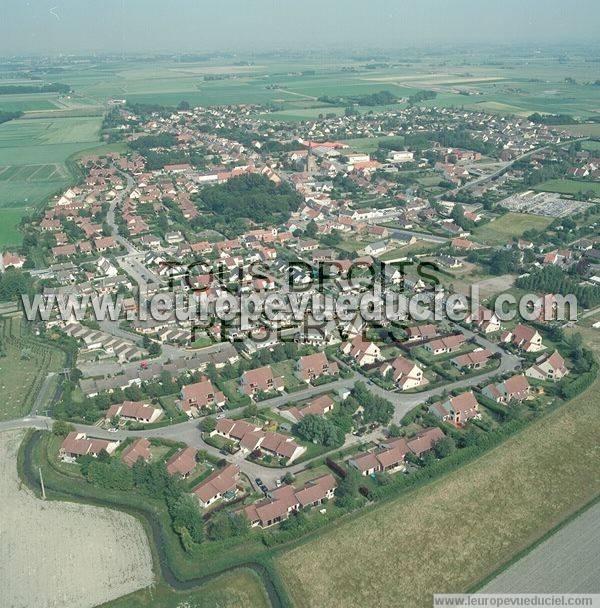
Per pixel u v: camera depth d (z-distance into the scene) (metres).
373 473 153.75
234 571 126.38
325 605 118.19
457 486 148.12
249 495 146.62
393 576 123.88
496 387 184.88
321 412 176.75
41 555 131.50
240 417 177.00
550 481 149.75
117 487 149.50
